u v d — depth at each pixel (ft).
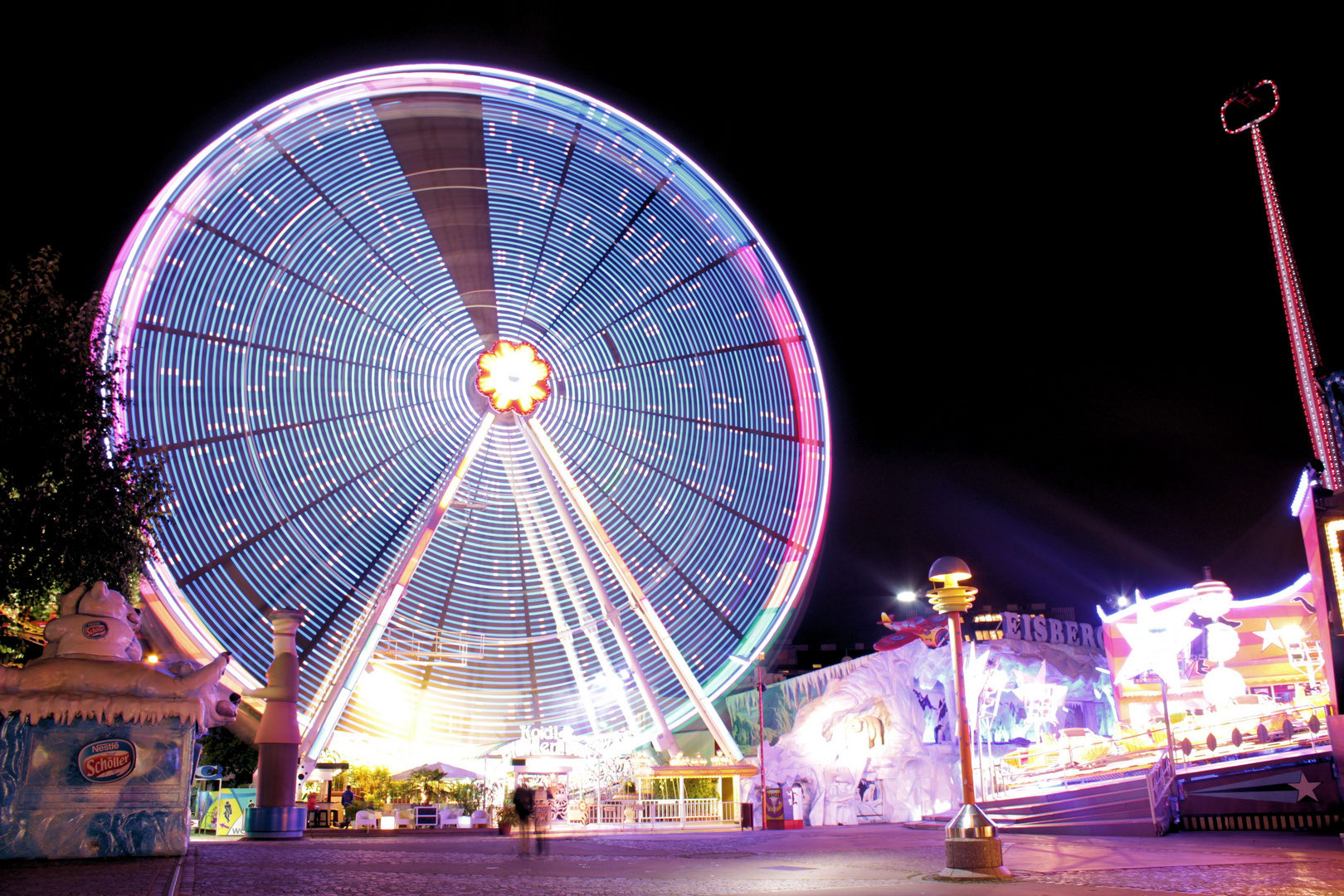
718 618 119.44
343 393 110.63
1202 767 69.82
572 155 126.00
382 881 37.55
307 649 104.01
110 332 90.07
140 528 56.54
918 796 108.27
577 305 124.26
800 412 125.49
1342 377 58.34
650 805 99.76
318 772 96.68
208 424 100.12
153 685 47.29
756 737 125.90
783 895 33.32
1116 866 43.73
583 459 120.57
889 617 119.14
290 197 110.83
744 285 130.21
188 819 47.62
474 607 116.88
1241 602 90.17
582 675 115.85
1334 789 65.00
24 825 44.06
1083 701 126.00
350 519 108.37
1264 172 70.03
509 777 102.94
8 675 45.09
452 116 120.16
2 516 46.62
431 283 119.34
